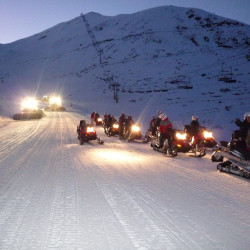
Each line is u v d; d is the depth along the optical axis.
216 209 5.28
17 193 6.40
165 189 6.68
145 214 5.00
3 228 4.41
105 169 9.15
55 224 4.55
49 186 6.98
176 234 4.17
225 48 172.62
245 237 4.09
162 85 119.38
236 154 8.25
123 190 6.57
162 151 12.75
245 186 7.03
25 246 3.81
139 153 13.08
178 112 60.81
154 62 157.12
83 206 5.43
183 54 164.62
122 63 165.00
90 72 162.75
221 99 79.69
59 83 157.12
